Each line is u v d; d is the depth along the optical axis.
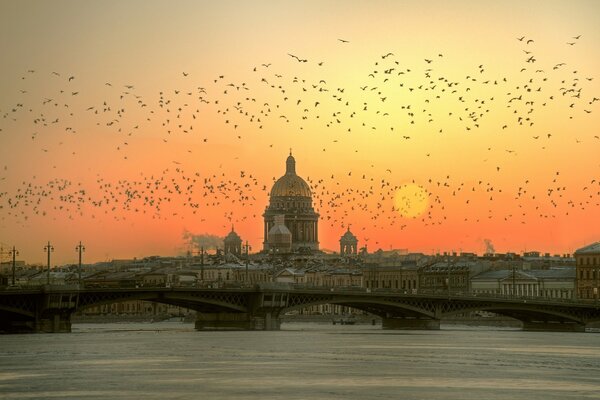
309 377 143.00
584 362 167.00
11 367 158.00
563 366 159.88
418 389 129.50
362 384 134.62
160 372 149.88
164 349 197.00
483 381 138.25
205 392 127.00
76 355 181.12
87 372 150.25
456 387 131.62
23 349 196.38
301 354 184.12
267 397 122.50
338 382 136.88
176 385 134.00
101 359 172.38
